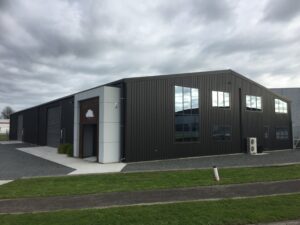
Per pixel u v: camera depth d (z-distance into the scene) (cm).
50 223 680
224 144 2520
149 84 2019
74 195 953
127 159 1869
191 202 859
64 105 2933
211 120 2423
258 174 1323
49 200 901
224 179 1196
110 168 1602
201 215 729
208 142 2378
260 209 779
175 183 1121
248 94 2845
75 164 1800
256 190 1020
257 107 2956
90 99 2075
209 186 1070
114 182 1163
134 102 1930
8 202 883
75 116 2264
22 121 4634
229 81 2628
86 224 671
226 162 1875
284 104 3397
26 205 852
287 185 1095
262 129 2994
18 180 1234
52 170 1539
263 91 3061
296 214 734
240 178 1216
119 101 1947
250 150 2652
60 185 1113
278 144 3238
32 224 675
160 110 2061
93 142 2255
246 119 2786
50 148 3134
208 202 856
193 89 2308
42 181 1207
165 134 2075
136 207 810
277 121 3253
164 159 2052
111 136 1884
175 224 666
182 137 2184
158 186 1069
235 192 992
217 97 2503
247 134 2777
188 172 1403
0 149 3016
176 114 2161
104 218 710
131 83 1928
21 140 4631
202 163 1820
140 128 1944
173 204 836
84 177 1299
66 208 823
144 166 1678
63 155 2395
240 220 693
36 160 2033
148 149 1970
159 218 708
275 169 1488
